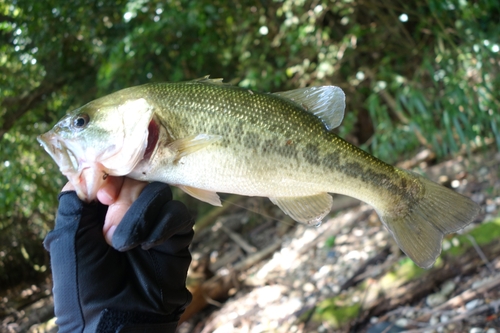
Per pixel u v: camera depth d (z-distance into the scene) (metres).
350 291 0.84
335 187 0.38
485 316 0.66
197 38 1.30
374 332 0.74
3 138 1.22
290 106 0.36
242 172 0.35
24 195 1.26
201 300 1.07
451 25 1.21
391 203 0.39
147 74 1.31
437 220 0.38
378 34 1.36
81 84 1.33
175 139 0.33
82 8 1.17
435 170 1.18
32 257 1.48
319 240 1.16
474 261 0.76
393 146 1.27
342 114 0.37
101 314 0.29
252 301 1.03
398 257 0.89
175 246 0.33
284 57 1.33
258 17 1.35
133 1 1.12
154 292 0.31
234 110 0.35
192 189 0.35
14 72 1.21
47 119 1.38
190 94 0.34
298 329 0.82
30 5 1.12
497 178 1.04
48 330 1.16
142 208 0.30
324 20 1.42
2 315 1.32
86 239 0.30
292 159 0.36
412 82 1.19
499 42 1.06
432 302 0.74
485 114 1.00
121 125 0.33
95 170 0.32
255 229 1.40
